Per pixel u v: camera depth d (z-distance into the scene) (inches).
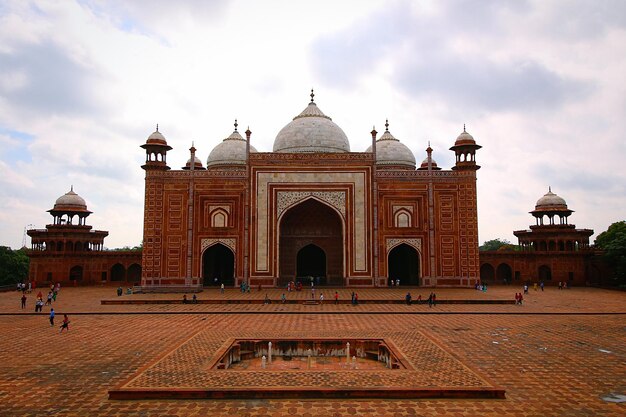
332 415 135.9
